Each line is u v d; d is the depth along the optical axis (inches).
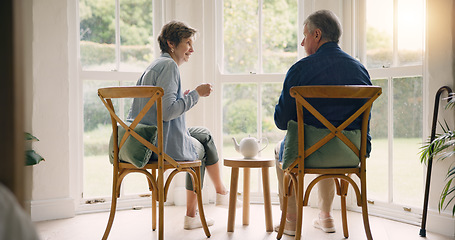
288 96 99.4
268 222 116.7
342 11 146.3
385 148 138.6
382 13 139.0
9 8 18.5
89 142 146.6
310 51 106.0
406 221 128.6
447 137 103.2
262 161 112.2
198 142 119.2
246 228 120.5
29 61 133.0
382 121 139.7
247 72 160.4
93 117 147.1
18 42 18.7
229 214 116.5
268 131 159.0
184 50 116.6
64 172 138.3
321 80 98.5
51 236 113.7
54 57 136.6
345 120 96.3
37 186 134.1
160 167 98.8
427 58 118.8
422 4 128.1
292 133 94.3
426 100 120.2
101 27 147.9
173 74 108.1
